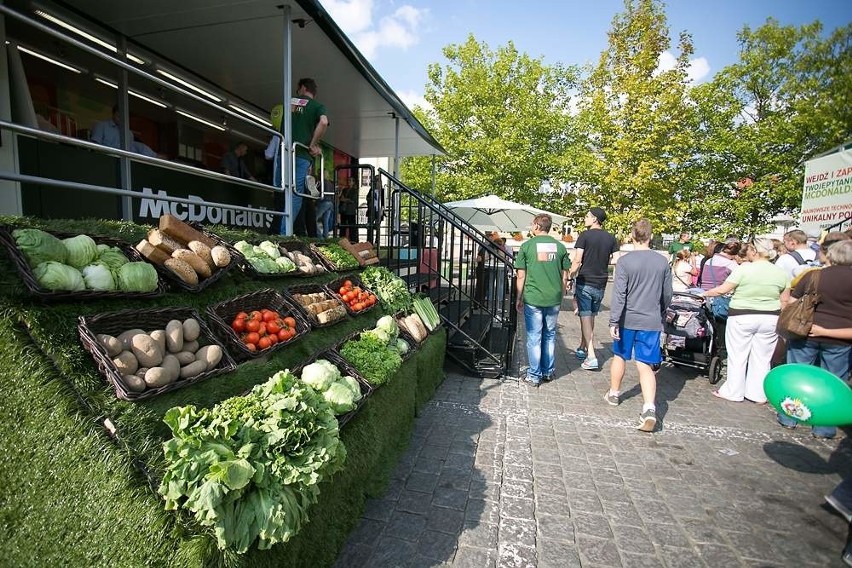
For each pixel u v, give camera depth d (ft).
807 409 8.95
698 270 31.63
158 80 9.52
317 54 19.25
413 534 8.87
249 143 32.65
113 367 6.00
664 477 11.36
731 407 16.60
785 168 46.93
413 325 15.39
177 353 7.18
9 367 5.74
